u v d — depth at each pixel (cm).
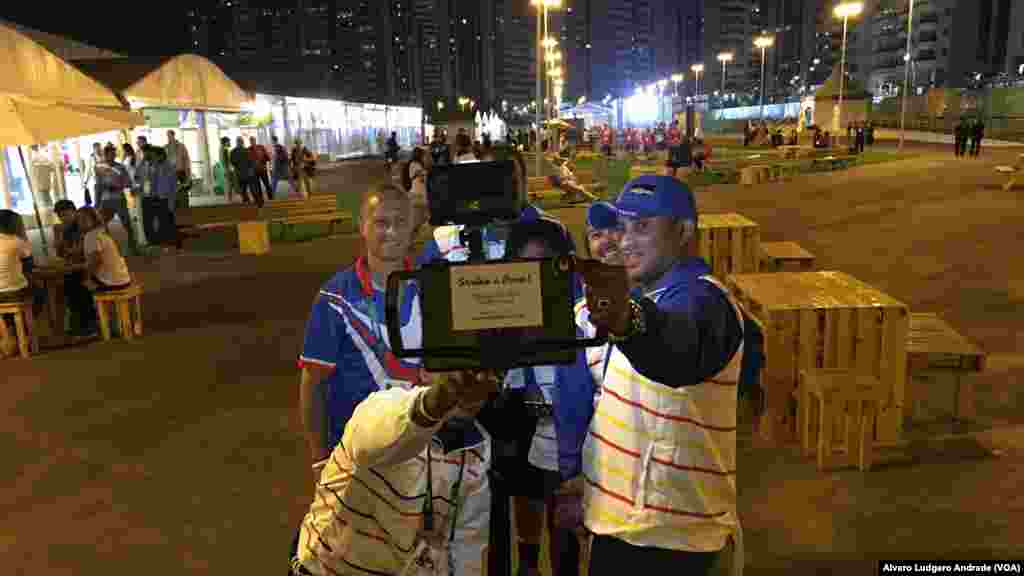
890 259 1091
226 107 1859
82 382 658
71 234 864
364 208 242
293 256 1292
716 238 794
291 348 740
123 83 1482
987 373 597
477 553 194
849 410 438
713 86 17788
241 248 1337
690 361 160
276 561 370
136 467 482
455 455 185
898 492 414
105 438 531
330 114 4328
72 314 821
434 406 148
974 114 5244
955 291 884
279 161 2248
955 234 1266
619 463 189
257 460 488
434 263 127
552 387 231
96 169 1327
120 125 966
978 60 11069
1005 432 486
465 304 127
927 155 3381
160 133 2216
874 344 470
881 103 6631
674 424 180
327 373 245
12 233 766
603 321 131
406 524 181
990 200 1695
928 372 486
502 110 15450
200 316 884
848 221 1475
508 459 234
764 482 432
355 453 166
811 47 15975
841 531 377
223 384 640
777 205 1786
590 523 197
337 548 182
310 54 16712
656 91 10388
